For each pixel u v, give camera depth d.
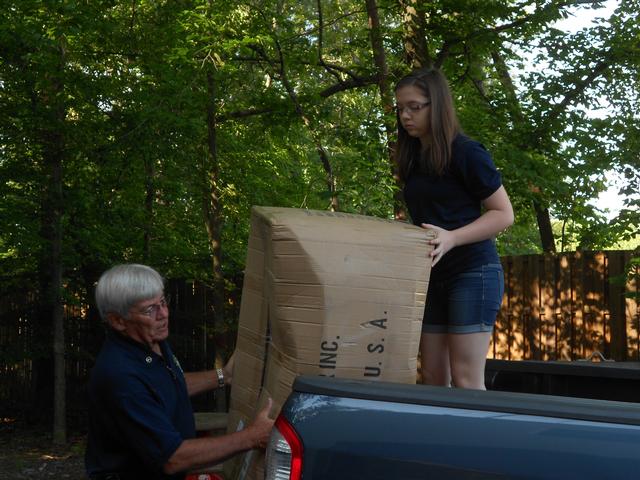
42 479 13.84
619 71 19.20
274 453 3.59
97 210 16.94
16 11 14.39
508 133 18.34
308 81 20.33
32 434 18.05
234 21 15.46
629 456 3.14
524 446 3.25
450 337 4.88
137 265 4.71
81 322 18.92
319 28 18.06
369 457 3.42
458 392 3.47
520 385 5.99
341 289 4.00
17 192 17.03
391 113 14.66
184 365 18.84
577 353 16.42
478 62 19.62
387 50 18.92
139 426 4.44
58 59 14.77
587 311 16.28
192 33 14.51
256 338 4.41
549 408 3.29
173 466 4.39
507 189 16.50
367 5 17.14
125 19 16.17
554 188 16.66
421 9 16.45
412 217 5.09
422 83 4.77
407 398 3.46
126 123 15.27
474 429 3.33
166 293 19.36
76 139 15.66
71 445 16.81
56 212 16.66
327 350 3.99
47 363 19.44
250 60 17.09
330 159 17.58
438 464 3.33
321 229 4.04
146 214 17.89
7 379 20.06
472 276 4.80
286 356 4.05
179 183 17.08
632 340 15.55
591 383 5.70
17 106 15.48
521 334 17.58
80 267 18.47
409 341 4.12
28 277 18.53
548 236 22.72
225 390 18.45
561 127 18.86
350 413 3.50
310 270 3.97
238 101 17.83
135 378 4.55
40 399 19.39
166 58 14.83
